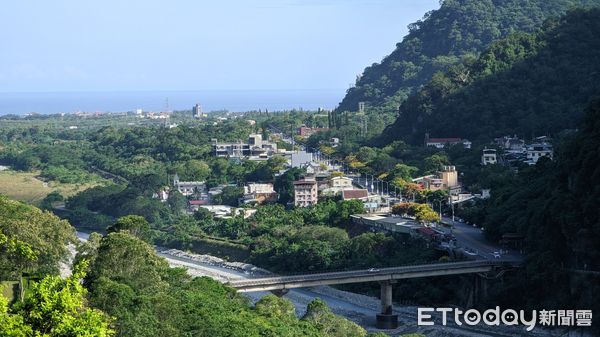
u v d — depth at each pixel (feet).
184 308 631.97
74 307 372.99
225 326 619.26
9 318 355.15
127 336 542.57
